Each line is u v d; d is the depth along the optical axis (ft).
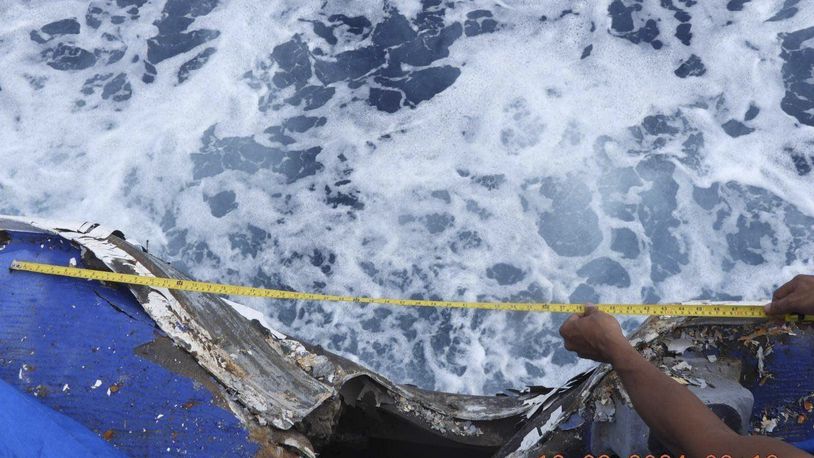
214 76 25.30
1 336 12.07
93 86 25.20
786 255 21.74
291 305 21.53
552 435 11.74
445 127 23.98
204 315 12.80
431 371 20.77
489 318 21.25
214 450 11.50
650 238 22.17
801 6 25.32
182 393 11.80
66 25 26.48
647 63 24.85
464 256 21.98
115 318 12.30
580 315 9.18
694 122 23.76
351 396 13.78
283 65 25.49
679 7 25.64
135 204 23.03
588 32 25.52
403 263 21.93
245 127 24.30
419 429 14.11
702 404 7.68
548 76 24.80
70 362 11.89
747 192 22.63
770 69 24.44
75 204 22.97
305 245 22.24
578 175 23.02
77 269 12.60
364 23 26.22
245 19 26.32
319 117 24.39
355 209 22.71
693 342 11.72
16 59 25.70
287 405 12.16
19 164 23.52
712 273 21.71
